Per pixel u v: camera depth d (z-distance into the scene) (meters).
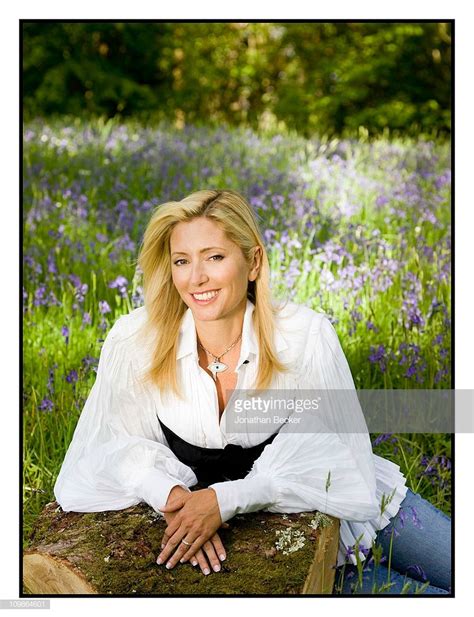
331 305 4.50
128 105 10.71
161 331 2.76
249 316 2.75
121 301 4.81
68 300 4.62
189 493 2.53
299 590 2.40
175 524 2.49
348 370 2.89
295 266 4.63
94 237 5.54
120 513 2.68
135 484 2.66
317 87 11.29
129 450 2.71
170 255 2.71
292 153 7.41
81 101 10.38
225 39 11.59
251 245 2.66
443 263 5.04
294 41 11.51
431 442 3.68
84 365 3.92
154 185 6.28
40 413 3.80
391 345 4.27
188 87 11.29
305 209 5.81
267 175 6.59
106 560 2.51
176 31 11.35
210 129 8.40
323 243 5.39
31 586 2.64
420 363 4.05
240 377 2.78
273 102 11.15
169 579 2.46
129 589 2.44
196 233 2.60
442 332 4.25
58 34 10.52
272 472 2.62
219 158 7.02
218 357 2.77
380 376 4.15
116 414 2.84
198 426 2.77
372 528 2.79
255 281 2.75
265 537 2.53
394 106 10.59
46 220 5.66
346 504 2.61
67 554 2.54
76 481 2.77
